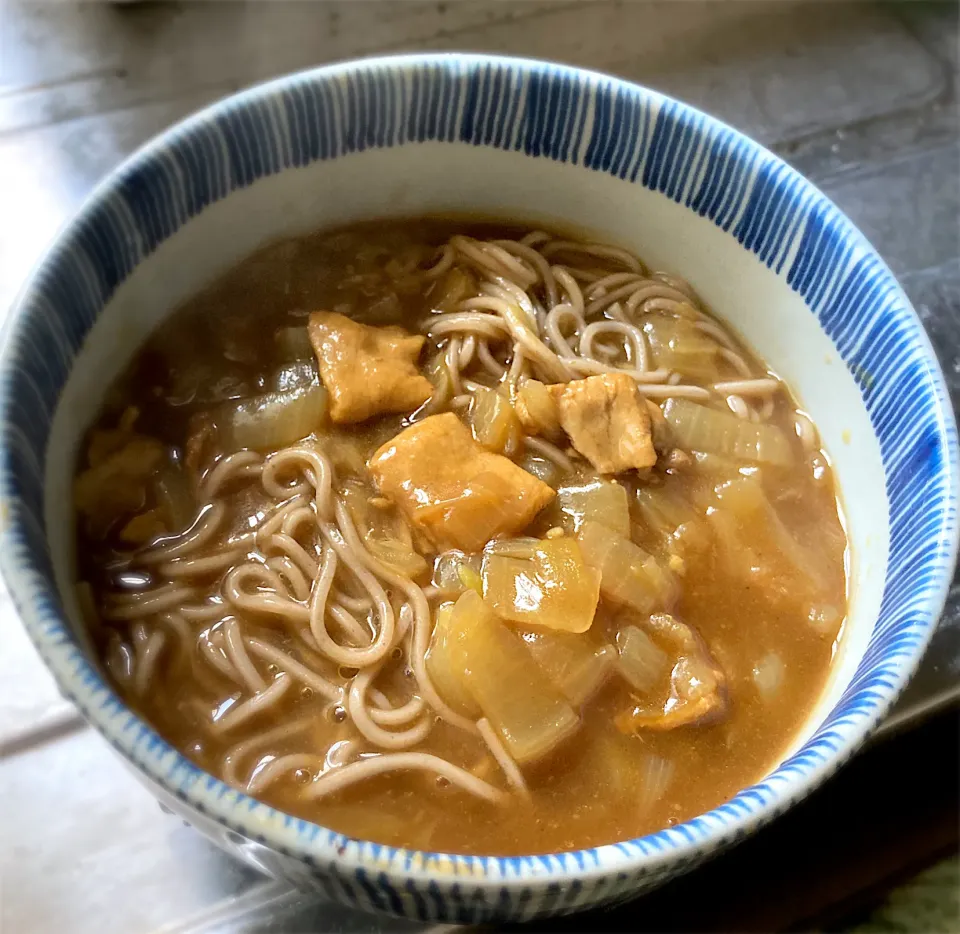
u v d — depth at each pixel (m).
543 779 0.20
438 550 0.21
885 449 0.21
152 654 0.20
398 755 0.20
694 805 0.20
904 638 0.18
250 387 0.23
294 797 0.19
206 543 0.22
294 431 0.22
